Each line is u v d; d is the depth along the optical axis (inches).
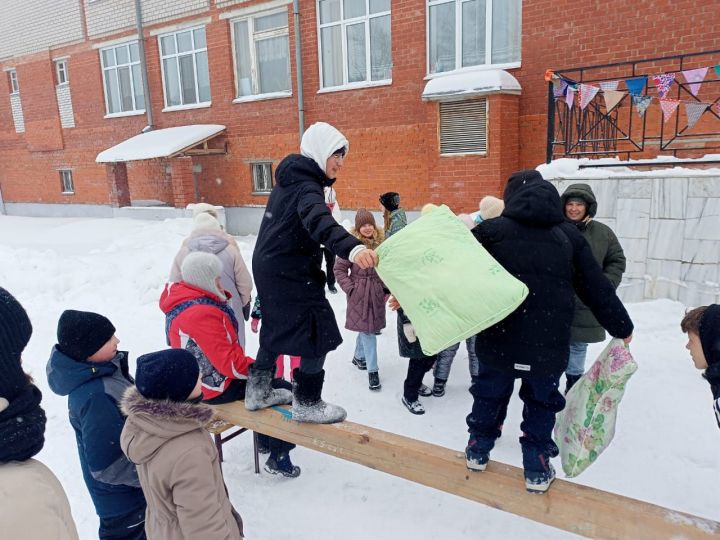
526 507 89.5
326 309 105.7
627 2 298.5
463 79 339.3
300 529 115.5
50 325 257.8
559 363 84.2
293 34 444.1
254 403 116.9
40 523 46.9
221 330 117.4
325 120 437.7
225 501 78.4
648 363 181.0
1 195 773.3
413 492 127.3
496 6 354.0
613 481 126.3
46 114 675.4
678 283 214.1
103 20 585.0
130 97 599.5
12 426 47.8
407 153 397.1
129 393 75.5
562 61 325.4
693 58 283.7
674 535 78.0
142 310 273.1
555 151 332.8
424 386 177.0
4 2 675.4
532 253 85.2
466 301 80.4
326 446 110.3
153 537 75.4
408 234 88.8
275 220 100.7
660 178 211.8
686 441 139.6
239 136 497.7
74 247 424.8
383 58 409.7
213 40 496.7
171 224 423.8
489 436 91.2
